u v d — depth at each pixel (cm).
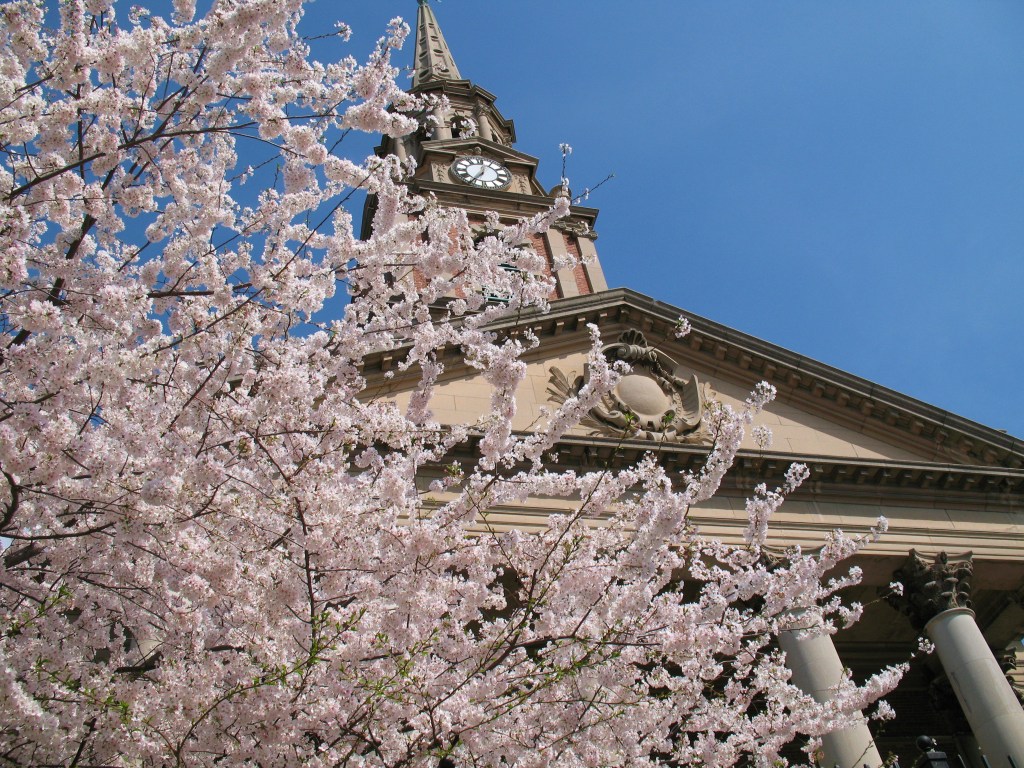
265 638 784
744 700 1124
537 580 896
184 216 888
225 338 837
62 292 834
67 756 747
